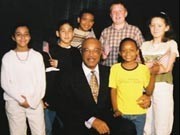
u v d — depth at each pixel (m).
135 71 3.57
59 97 3.63
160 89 3.76
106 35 4.19
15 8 5.54
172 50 3.76
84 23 4.34
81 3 5.41
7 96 3.66
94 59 3.54
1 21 5.48
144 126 3.75
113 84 3.62
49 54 3.98
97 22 4.88
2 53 5.24
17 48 3.70
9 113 3.67
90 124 3.44
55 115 4.07
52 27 5.41
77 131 3.49
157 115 3.80
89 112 3.51
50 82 3.86
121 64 3.62
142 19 4.99
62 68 3.94
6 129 4.63
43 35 5.31
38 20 5.50
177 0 5.44
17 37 3.67
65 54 4.00
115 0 5.23
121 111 3.61
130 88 3.57
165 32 3.83
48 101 3.89
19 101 3.57
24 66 3.62
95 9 5.29
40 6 5.55
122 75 3.58
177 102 5.13
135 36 4.07
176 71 5.31
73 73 3.57
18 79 3.60
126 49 3.54
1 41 5.33
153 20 3.78
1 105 5.04
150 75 3.65
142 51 3.83
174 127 4.63
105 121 3.50
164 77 3.77
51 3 5.51
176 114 4.90
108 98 3.61
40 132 3.72
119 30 4.12
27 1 5.56
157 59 3.76
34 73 3.64
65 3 5.47
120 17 4.09
